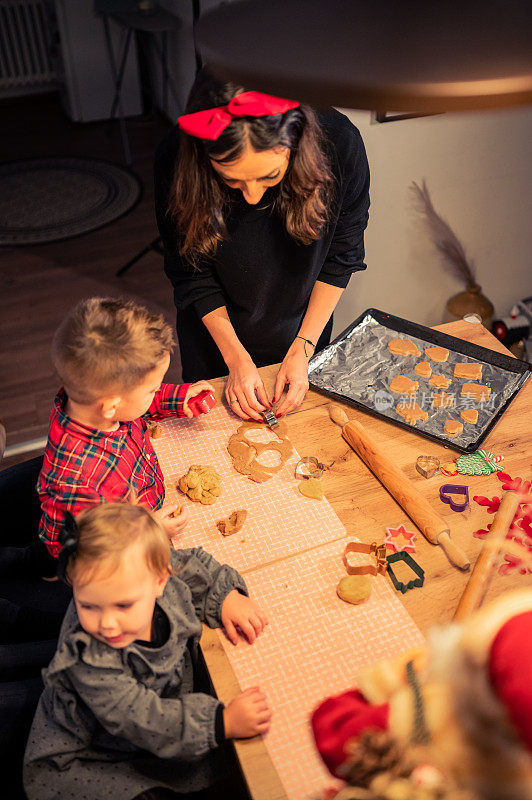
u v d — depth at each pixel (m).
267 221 1.67
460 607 1.20
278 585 1.27
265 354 2.02
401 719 0.69
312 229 1.59
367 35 0.70
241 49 0.71
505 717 0.61
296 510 1.42
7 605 1.61
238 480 1.49
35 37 5.55
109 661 1.11
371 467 1.48
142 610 1.08
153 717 1.09
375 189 2.76
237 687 1.13
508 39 0.68
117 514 1.09
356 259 1.90
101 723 1.13
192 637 1.24
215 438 1.59
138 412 1.33
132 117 5.58
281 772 1.02
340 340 1.82
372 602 1.24
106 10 4.72
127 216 4.46
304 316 1.96
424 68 0.65
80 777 1.18
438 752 0.66
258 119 1.20
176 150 1.59
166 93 5.20
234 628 1.20
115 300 1.32
